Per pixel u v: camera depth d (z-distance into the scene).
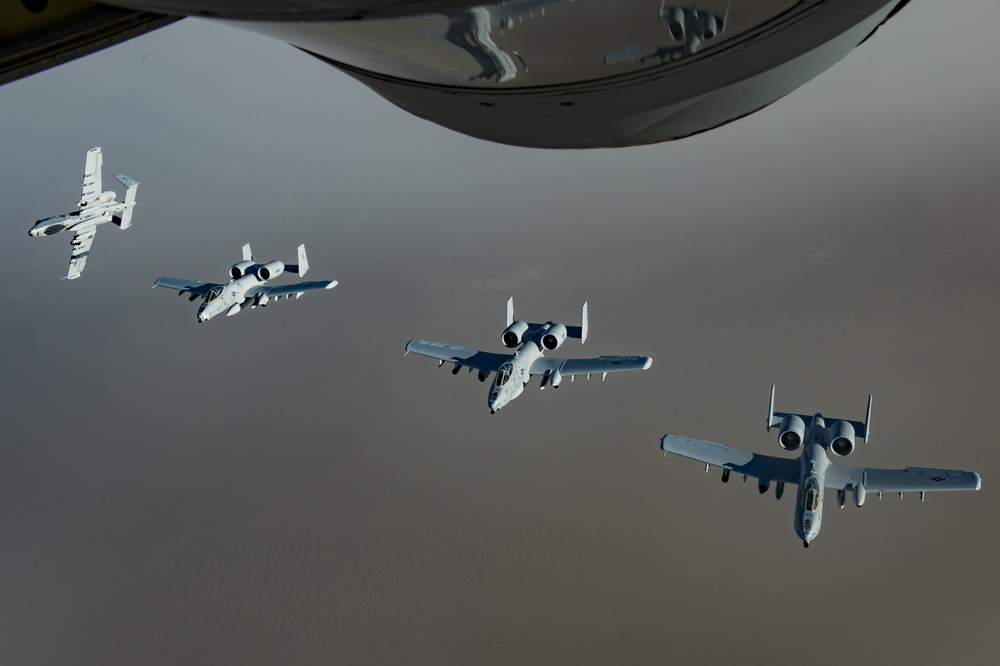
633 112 6.30
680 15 5.16
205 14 4.80
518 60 5.56
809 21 5.64
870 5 5.76
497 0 4.68
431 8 4.69
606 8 5.03
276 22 4.91
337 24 4.91
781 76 6.36
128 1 4.66
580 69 5.67
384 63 5.80
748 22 5.45
